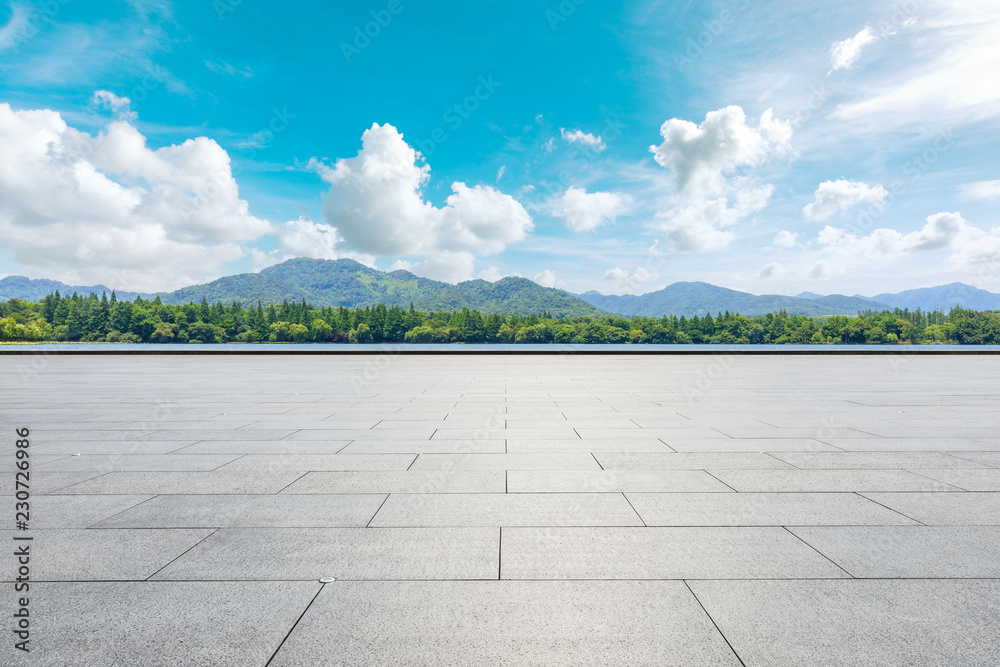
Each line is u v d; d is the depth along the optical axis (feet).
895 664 8.18
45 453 21.81
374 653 8.43
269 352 111.04
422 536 13.14
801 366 75.72
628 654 8.43
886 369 69.62
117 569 11.26
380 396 40.57
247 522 14.03
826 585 10.62
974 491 16.55
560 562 11.69
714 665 8.16
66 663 8.14
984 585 10.61
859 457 20.93
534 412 32.48
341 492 16.62
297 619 9.39
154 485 17.33
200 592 10.32
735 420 29.45
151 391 44.04
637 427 27.45
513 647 8.61
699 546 12.52
